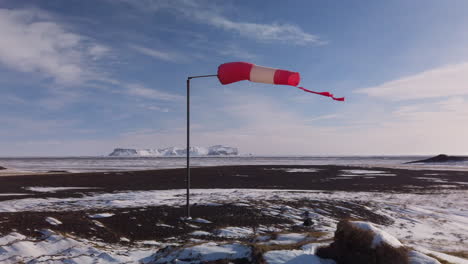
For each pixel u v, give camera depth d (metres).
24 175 38.59
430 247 9.88
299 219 13.28
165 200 18.16
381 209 16.38
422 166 72.88
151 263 6.98
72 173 43.09
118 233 10.30
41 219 10.73
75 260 7.23
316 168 59.25
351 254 6.17
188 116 12.73
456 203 19.42
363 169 56.25
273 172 46.72
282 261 6.23
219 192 22.38
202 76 12.18
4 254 7.36
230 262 6.36
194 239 9.76
